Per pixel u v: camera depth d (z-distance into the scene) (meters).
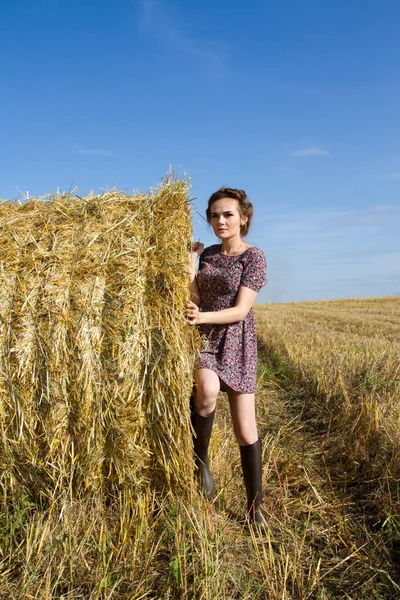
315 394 6.20
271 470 3.98
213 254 3.59
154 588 2.66
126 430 3.11
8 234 3.22
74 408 3.07
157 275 3.21
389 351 7.67
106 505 3.28
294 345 8.85
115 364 3.07
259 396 6.37
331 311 21.05
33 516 3.06
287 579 2.77
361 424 4.68
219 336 3.44
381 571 2.80
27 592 2.52
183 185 3.37
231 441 4.55
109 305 3.11
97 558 2.78
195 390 3.41
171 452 3.22
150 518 3.17
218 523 3.21
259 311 21.23
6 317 3.06
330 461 4.39
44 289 3.08
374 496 3.64
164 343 3.13
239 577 2.71
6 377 3.03
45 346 3.04
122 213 3.35
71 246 3.20
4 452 3.07
